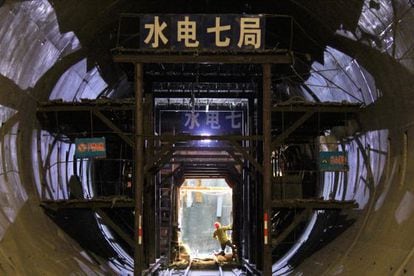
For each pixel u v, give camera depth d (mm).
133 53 11891
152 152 14352
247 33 11758
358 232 11734
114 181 18422
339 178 15461
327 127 14711
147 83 15203
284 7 12805
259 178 15250
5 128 10555
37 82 11805
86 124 14148
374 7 9836
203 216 47469
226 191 45719
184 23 11781
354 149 14211
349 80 13445
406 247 8930
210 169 24562
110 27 13148
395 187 10852
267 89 11945
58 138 14234
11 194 10516
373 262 9797
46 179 13156
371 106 12312
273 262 18344
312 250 14641
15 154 11172
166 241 22000
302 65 15258
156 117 18828
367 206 12094
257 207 15273
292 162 19094
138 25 13719
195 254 41094
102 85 16406
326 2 11188
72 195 15305
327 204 12422
